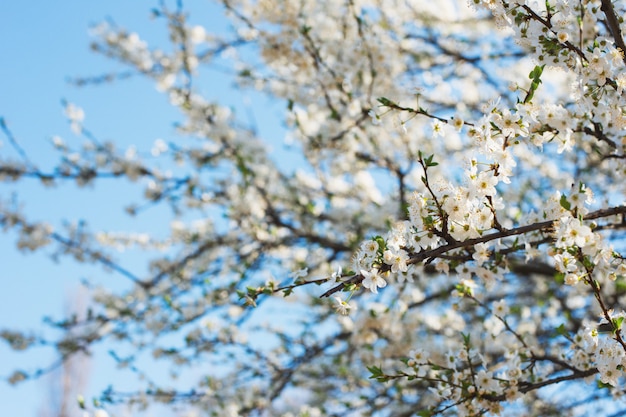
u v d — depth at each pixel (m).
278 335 6.13
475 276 3.61
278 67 6.35
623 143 3.11
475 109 6.36
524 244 3.13
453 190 2.50
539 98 5.93
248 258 6.35
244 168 5.92
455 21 6.38
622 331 2.56
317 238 6.09
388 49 5.48
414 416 5.30
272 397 5.86
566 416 5.50
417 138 6.29
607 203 3.22
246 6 6.29
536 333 5.79
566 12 2.75
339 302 2.50
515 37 2.79
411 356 3.21
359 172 6.37
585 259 2.50
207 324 5.91
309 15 5.65
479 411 3.05
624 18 3.01
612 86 2.75
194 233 6.62
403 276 2.57
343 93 5.43
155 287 6.53
